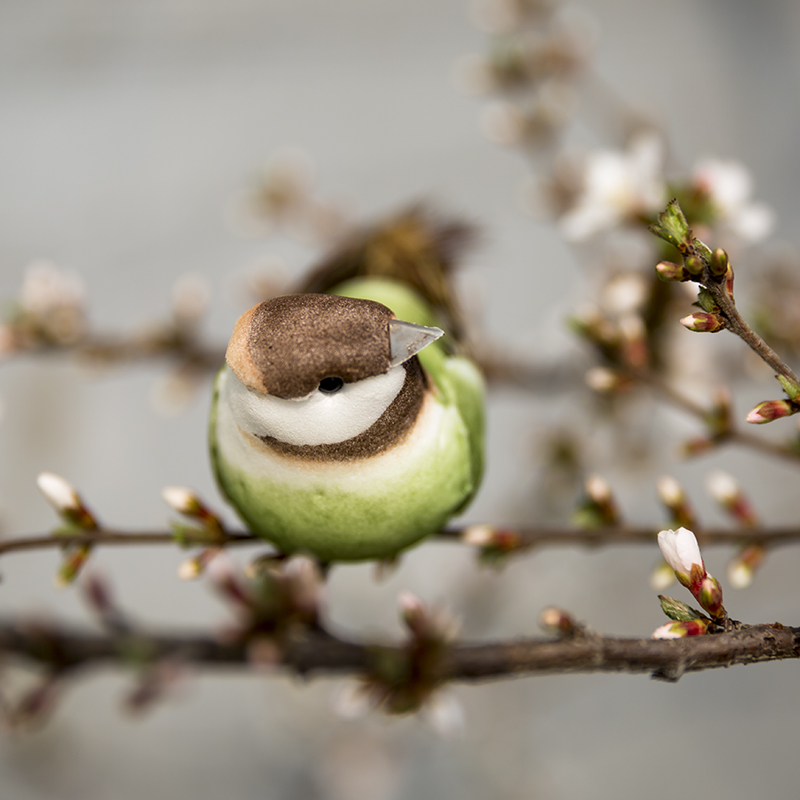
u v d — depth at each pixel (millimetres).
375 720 1191
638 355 635
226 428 560
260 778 1354
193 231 1711
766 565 1128
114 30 1850
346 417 552
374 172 1737
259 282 913
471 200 1674
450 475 565
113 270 1685
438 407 564
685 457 629
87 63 1844
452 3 1905
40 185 1760
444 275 616
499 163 1725
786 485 1233
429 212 620
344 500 559
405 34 1887
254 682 1387
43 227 1724
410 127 1793
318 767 1277
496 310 1548
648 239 660
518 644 570
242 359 547
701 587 560
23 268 1687
